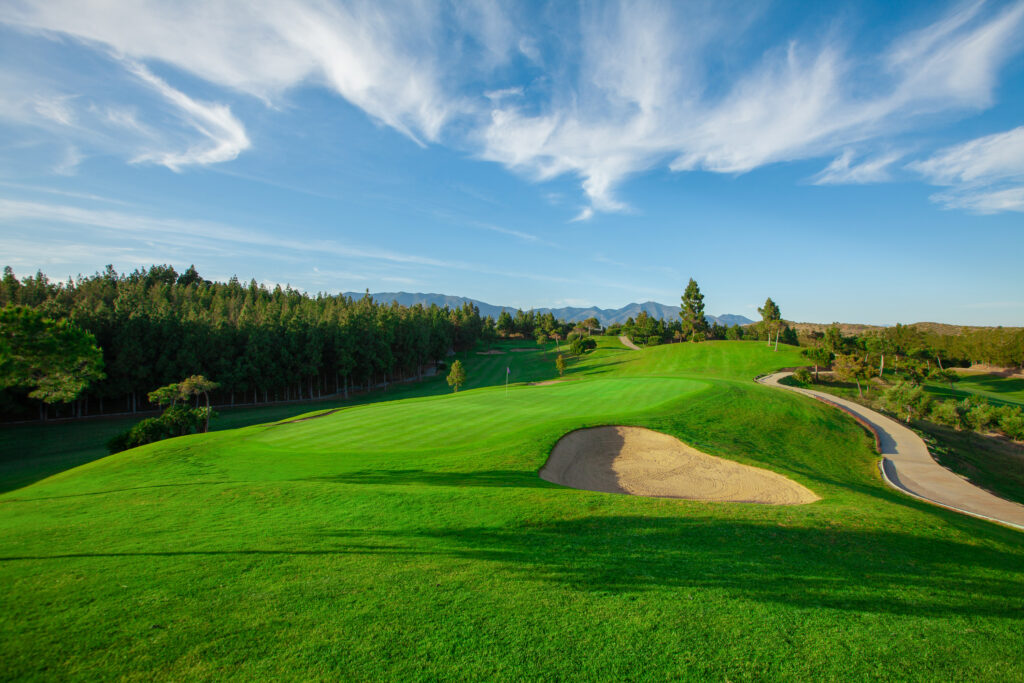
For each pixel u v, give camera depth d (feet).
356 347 245.45
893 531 38.06
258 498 42.60
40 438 135.44
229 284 424.05
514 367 330.34
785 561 31.68
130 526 35.27
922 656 22.00
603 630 22.68
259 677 18.48
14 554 29.50
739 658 21.16
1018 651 22.75
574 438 76.59
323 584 25.99
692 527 37.11
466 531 34.78
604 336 507.30
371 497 42.60
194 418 108.06
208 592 24.77
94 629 21.12
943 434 121.49
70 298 242.99
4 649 19.45
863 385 196.34
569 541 33.58
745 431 95.40
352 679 18.61
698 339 398.01
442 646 20.90
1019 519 57.21
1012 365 281.54
